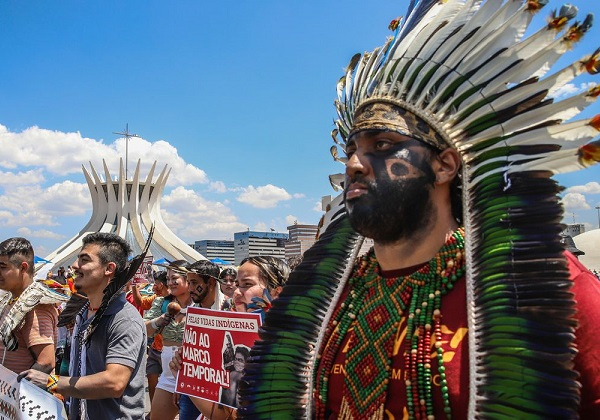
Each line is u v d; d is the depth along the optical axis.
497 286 1.39
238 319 3.08
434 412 1.36
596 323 1.29
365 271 1.78
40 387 3.42
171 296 6.21
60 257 43.03
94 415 3.27
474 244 1.49
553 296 1.31
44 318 3.83
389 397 1.44
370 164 1.51
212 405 3.13
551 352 1.26
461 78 1.54
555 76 1.49
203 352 3.18
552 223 1.39
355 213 1.51
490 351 1.34
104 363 3.31
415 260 1.56
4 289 4.09
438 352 1.39
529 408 1.25
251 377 1.83
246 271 3.67
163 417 4.42
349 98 1.85
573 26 1.46
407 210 1.48
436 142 1.53
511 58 1.54
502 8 1.54
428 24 1.62
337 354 1.64
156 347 5.65
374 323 1.56
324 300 1.84
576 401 1.21
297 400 1.73
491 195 1.51
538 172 1.47
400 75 1.59
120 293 3.41
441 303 1.48
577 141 1.46
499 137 1.54
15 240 4.17
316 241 2.09
